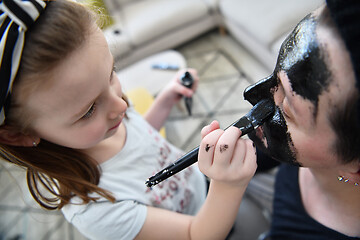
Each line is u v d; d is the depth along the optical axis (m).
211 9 2.10
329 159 0.36
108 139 0.64
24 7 0.35
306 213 0.60
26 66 0.37
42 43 0.37
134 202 0.60
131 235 0.57
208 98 1.86
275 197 0.70
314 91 0.31
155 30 2.05
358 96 0.27
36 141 0.48
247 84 1.86
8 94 0.38
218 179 0.44
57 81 0.38
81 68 0.39
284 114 0.38
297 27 0.34
